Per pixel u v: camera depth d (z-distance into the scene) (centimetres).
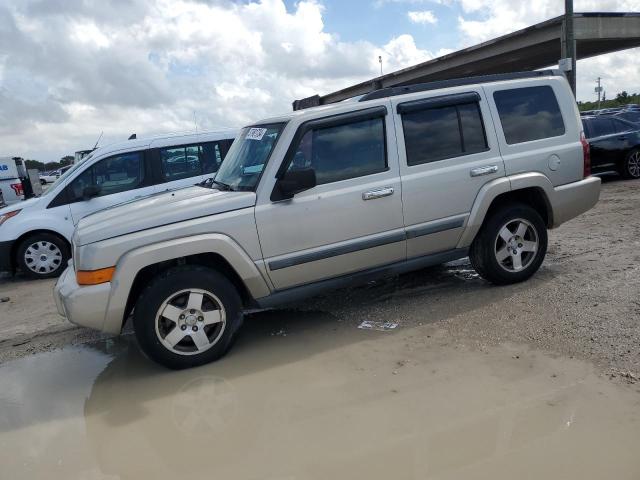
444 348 414
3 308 698
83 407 385
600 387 334
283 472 285
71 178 859
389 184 473
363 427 318
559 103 553
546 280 541
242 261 431
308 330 484
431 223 493
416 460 283
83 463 313
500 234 523
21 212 855
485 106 517
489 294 521
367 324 482
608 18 2462
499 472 268
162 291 412
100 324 413
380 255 482
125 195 853
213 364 432
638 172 1259
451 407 330
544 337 411
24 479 303
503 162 516
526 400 329
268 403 360
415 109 489
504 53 3102
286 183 427
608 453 274
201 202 436
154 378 419
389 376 378
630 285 498
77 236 425
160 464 304
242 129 552
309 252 453
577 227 782
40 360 488
